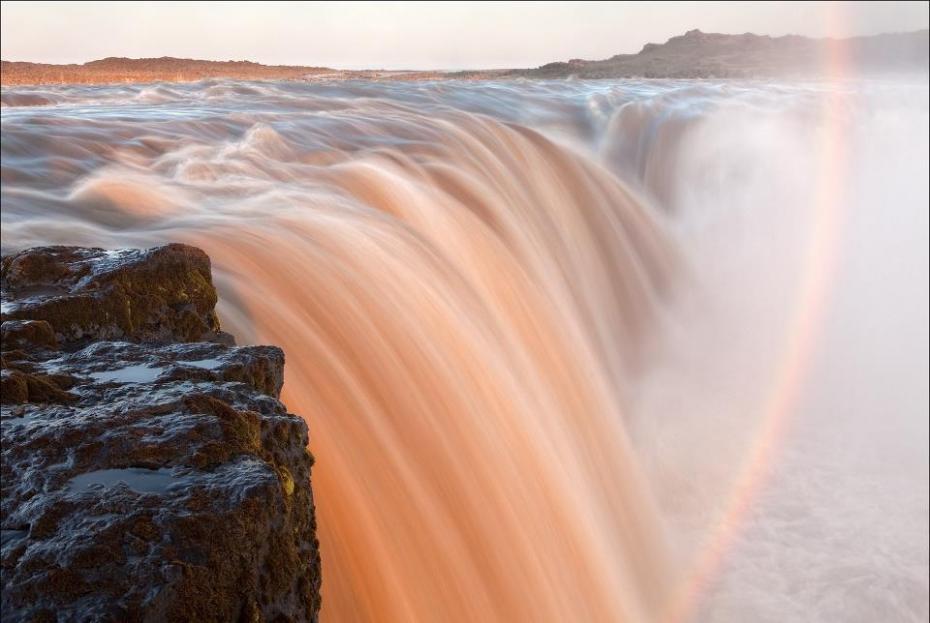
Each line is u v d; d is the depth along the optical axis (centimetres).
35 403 234
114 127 1015
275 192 841
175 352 287
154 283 354
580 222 1207
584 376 856
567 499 624
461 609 461
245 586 188
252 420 236
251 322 541
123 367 271
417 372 595
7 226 677
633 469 807
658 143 1681
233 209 767
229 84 1914
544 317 873
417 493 494
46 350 287
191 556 181
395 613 415
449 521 497
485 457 571
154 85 1902
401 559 441
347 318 601
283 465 240
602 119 1747
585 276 1126
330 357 547
